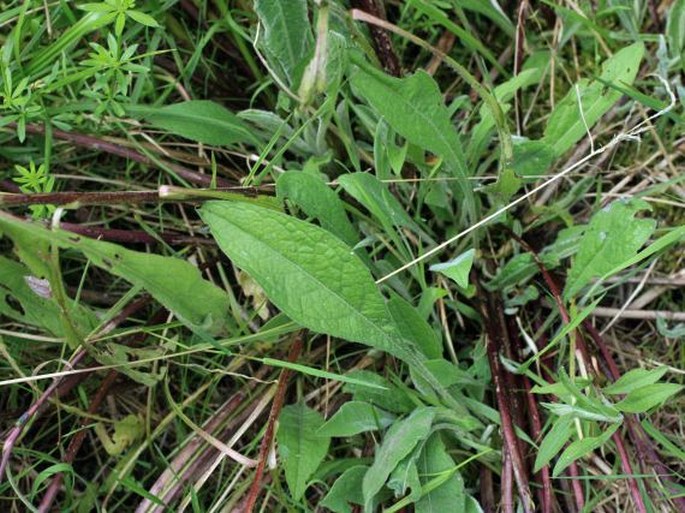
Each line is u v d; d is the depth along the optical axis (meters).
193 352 0.34
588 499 0.32
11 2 0.37
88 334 0.33
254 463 0.32
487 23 0.42
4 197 0.27
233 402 0.35
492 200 0.36
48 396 0.33
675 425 0.36
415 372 0.32
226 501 0.35
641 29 0.41
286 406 0.34
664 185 0.37
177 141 0.39
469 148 0.35
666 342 0.38
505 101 0.37
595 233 0.31
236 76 0.40
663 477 0.32
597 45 0.40
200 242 0.37
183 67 0.39
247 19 0.39
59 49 0.33
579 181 0.38
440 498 0.31
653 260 0.36
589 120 0.35
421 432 0.30
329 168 0.37
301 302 0.28
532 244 0.38
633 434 0.32
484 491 0.34
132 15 0.32
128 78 0.33
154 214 0.39
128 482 0.32
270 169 0.36
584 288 0.36
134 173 0.39
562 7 0.39
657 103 0.35
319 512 0.34
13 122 0.36
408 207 0.37
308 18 0.32
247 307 0.38
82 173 0.39
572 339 0.33
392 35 0.40
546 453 0.29
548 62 0.41
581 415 0.29
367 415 0.32
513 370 0.33
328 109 0.33
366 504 0.30
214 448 0.35
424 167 0.35
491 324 0.35
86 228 0.34
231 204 0.28
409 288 0.37
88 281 0.38
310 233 0.28
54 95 0.37
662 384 0.29
